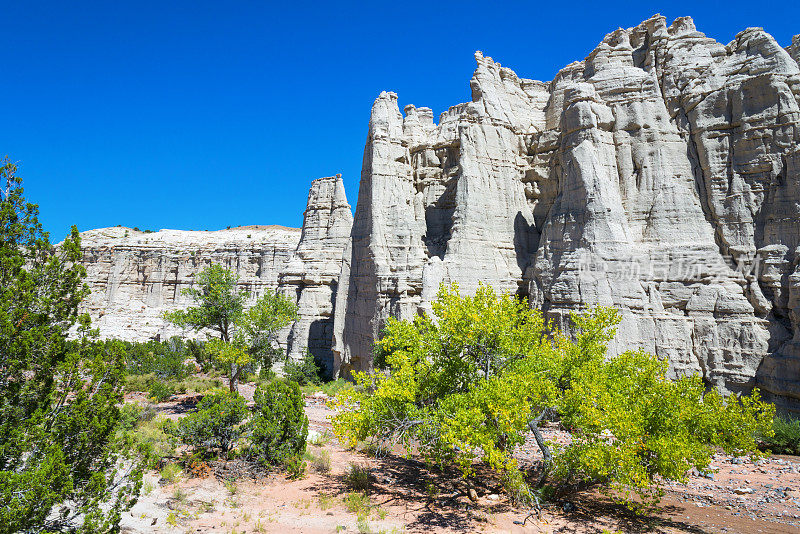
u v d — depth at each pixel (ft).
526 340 57.72
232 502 49.08
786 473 62.95
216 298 100.99
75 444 33.86
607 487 58.08
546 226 113.60
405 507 49.80
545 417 57.52
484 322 51.83
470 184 119.44
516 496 50.70
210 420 60.39
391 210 133.49
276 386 66.28
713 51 111.65
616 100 114.21
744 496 55.26
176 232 309.42
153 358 137.28
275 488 54.65
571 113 112.68
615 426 42.98
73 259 37.17
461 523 45.24
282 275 192.03
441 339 55.16
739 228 98.27
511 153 129.18
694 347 94.32
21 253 35.01
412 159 146.72
